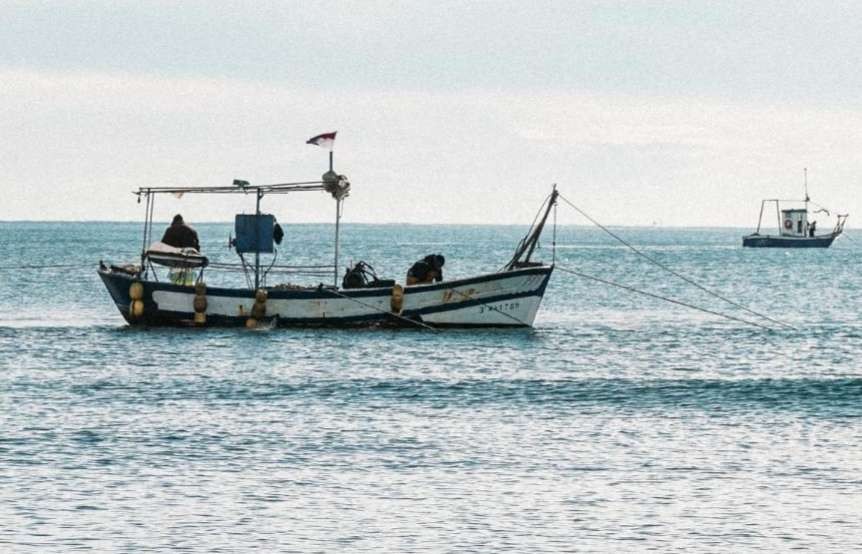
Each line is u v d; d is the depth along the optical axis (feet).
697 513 251.60
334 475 279.90
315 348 510.58
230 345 517.55
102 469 282.97
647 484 273.33
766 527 242.99
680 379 442.91
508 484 272.92
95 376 433.89
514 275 563.48
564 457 300.61
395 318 558.97
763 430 339.16
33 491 262.67
